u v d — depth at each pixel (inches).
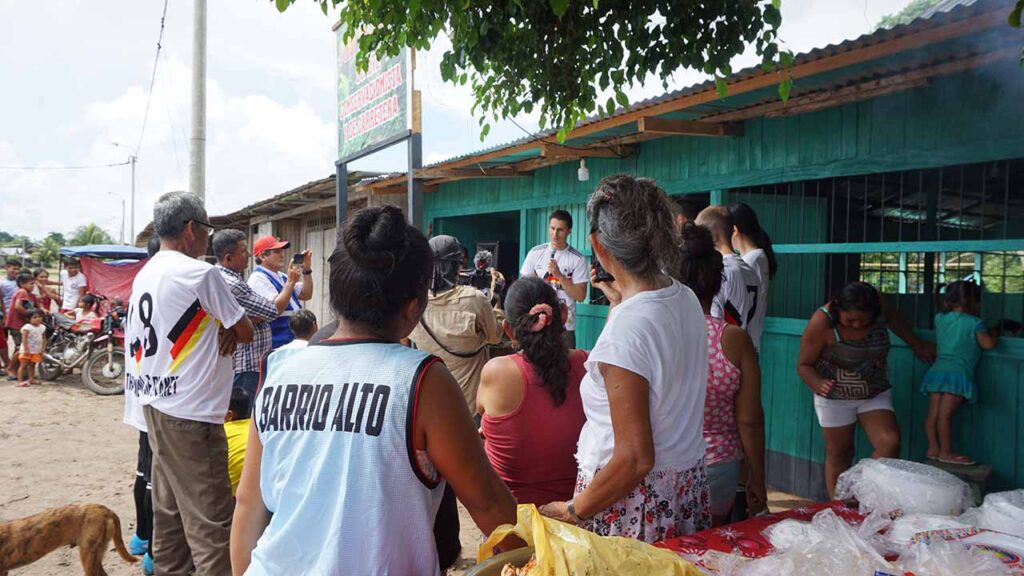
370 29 224.8
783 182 196.7
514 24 143.9
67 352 415.5
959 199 171.5
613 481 68.9
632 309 71.9
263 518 60.9
